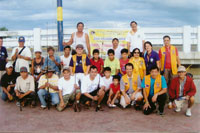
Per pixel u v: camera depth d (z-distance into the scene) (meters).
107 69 5.59
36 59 5.96
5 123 4.38
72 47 6.70
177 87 5.15
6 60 6.83
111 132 3.91
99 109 5.28
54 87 5.32
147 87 5.11
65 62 6.08
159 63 5.83
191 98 4.83
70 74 5.63
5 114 4.97
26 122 4.44
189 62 7.15
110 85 5.54
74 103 5.59
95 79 5.45
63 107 5.22
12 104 5.83
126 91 5.50
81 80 5.69
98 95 5.19
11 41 7.95
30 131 3.96
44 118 4.69
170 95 5.30
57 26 7.70
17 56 6.27
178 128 4.12
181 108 5.53
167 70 5.98
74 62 5.75
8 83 5.96
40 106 5.63
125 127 4.17
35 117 4.76
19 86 5.59
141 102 5.48
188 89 5.06
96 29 7.47
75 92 5.29
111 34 7.48
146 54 5.91
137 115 4.93
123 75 5.61
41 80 5.44
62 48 7.71
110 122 4.44
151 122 4.46
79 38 6.56
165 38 5.94
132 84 5.45
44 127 4.16
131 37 6.52
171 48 5.96
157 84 5.02
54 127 4.16
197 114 5.03
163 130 4.02
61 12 7.66
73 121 4.50
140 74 5.79
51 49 5.82
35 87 5.77
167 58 5.95
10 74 5.95
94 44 7.50
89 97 5.31
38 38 7.77
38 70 5.93
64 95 5.25
